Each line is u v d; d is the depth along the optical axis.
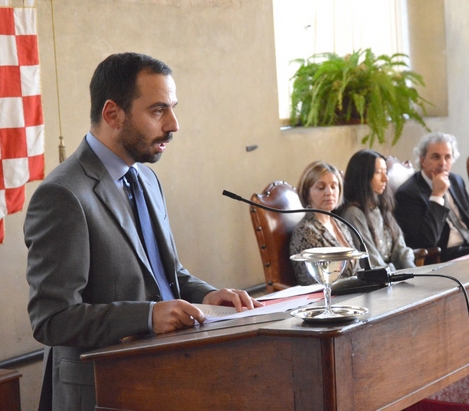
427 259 4.61
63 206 2.07
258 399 1.55
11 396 2.51
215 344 1.60
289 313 1.75
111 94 2.21
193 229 4.29
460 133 6.41
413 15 6.49
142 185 2.43
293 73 5.53
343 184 4.15
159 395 1.70
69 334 1.98
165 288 2.33
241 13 4.59
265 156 4.75
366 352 1.53
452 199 5.02
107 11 3.81
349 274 3.63
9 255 3.35
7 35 3.27
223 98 4.47
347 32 5.94
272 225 3.68
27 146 3.34
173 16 4.17
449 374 1.81
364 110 5.53
